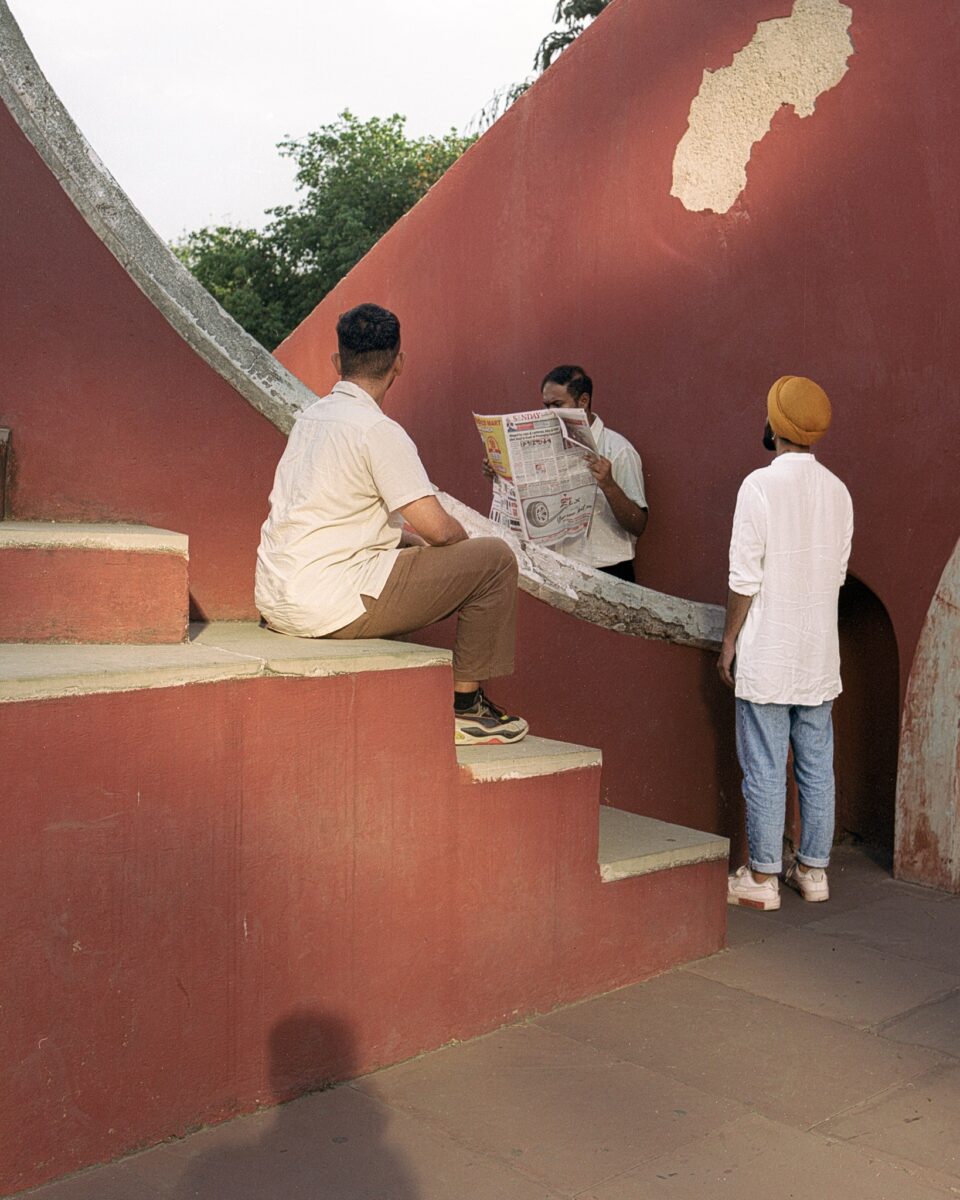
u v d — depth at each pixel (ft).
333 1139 9.02
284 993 9.53
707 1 17.88
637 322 19.27
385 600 10.78
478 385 22.91
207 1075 9.11
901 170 15.56
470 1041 10.89
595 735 15.10
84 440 11.58
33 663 8.57
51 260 11.37
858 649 17.80
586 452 17.07
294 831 9.48
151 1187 8.28
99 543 9.61
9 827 7.95
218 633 11.14
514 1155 8.86
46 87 11.55
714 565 18.10
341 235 72.84
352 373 11.09
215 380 12.19
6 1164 8.07
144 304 11.83
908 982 12.54
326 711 9.60
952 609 15.31
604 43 19.63
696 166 18.17
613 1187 8.46
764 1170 8.73
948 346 15.16
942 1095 9.98
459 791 10.64
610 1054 10.66
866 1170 8.76
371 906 10.05
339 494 10.65
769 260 17.20
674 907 12.77
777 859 14.73
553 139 20.72
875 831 17.83
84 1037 8.40
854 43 16.07
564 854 11.57
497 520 17.22
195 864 8.91
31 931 8.09
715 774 16.07
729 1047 10.85
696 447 18.33
